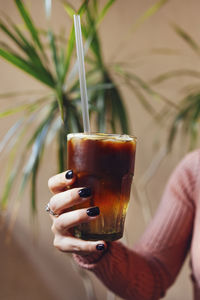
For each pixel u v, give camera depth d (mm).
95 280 1387
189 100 1109
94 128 1316
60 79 846
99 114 959
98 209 420
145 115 1354
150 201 1372
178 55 1342
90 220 421
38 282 1370
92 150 421
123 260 629
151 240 747
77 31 448
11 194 1354
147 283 661
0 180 1345
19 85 1342
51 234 1366
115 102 989
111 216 431
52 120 884
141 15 1348
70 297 1379
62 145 861
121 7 1350
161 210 781
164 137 1345
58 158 859
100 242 460
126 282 632
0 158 1334
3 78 1340
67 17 1312
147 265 686
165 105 1342
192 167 762
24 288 1362
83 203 435
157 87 1350
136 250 742
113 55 1352
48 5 858
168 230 744
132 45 1354
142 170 1368
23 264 1362
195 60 1334
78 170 433
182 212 750
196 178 750
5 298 1350
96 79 1048
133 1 1349
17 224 1361
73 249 471
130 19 1350
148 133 1356
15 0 745
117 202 431
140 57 1351
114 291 636
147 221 1316
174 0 1338
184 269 1362
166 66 1349
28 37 1281
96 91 979
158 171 1362
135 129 1362
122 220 446
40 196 1356
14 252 1358
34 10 1323
